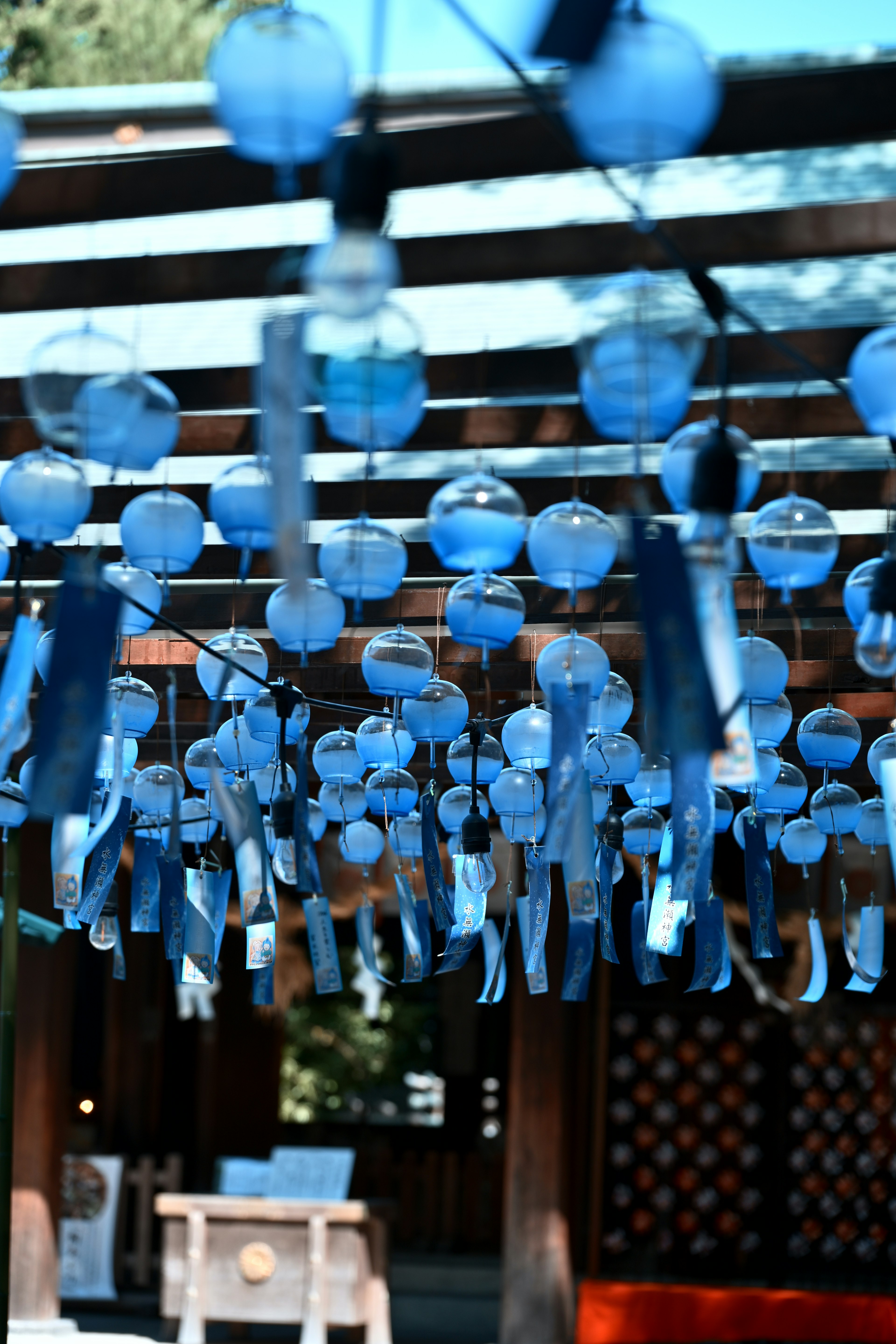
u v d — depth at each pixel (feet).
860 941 13.91
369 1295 27.66
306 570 6.30
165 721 19.24
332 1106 46.62
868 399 7.33
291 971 36.86
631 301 7.13
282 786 12.86
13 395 11.71
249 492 9.48
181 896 13.69
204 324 13.84
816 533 9.54
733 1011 35.65
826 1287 34.55
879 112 8.03
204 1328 27.89
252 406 10.87
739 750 7.17
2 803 13.20
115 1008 40.04
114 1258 33.45
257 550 14.79
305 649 11.26
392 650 11.85
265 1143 41.98
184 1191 41.39
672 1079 35.32
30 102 10.37
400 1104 46.73
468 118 9.54
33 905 27.20
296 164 8.51
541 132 8.48
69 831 11.05
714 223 8.75
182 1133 42.06
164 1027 42.01
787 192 13.65
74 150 10.36
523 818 13.34
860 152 13.99
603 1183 34.50
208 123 10.36
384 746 13.74
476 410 11.62
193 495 13.96
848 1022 35.47
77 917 12.85
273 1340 29.81
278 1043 42.73
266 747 13.73
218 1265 27.81
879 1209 35.12
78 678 7.80
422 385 7.25
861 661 8.98
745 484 8.11
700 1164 35.01
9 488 9.05
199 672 13.25
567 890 12.01
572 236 8.93
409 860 15.61
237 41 5.86
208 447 11.96
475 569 9.62
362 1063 46.96
